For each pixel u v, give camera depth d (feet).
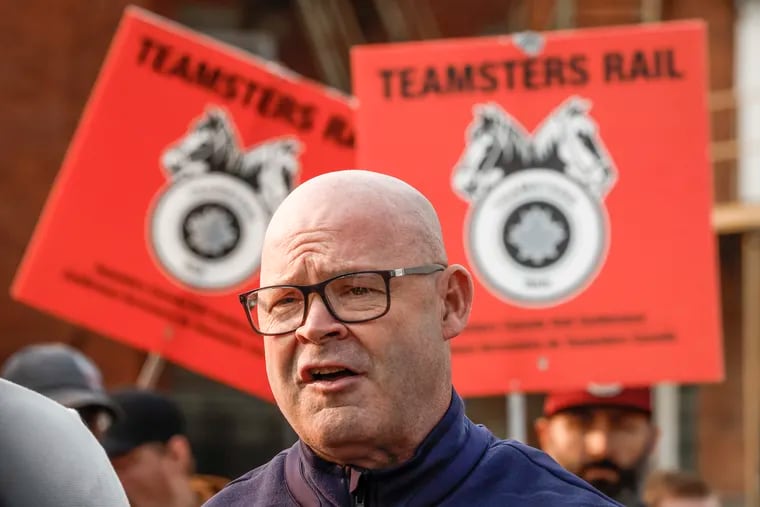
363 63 22.26
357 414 11.19
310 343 11.25
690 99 21.91
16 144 48.39
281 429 52.44
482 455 11.82
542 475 11.69
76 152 23.76
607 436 22.17
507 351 21.49
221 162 24.00
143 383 23.52
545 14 53.52
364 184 11.62
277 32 58.18
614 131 21.94
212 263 23.75
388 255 11.37
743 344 52.95
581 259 21.68
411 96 22.17
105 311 23.54
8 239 47.93
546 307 21.59
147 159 23.89
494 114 22.07
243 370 23.53
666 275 21.54
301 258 11.36
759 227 51.78
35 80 48.75
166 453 21.02
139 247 23.73
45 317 47.57
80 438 10.45
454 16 58.70
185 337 23.53
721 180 52.65
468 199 21.98
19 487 10.03
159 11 54.65
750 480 51.62
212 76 24.11
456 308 11.87
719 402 52.54
